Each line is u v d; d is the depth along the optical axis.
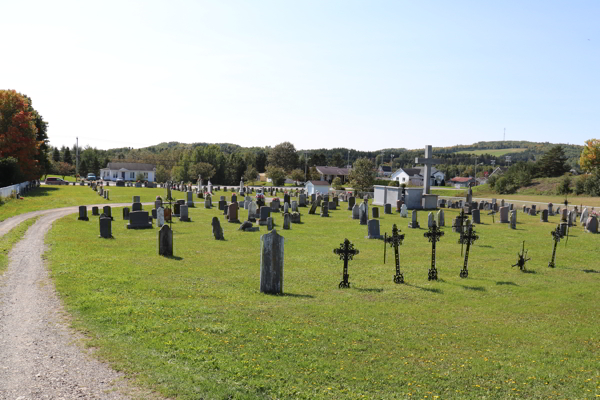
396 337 10.01
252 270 16.70
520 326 11.15
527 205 52.25
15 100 64.12
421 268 17.98
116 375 7.41
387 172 160.88
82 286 12.84
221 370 7.78
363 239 25.30
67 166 127.44
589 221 29.61
